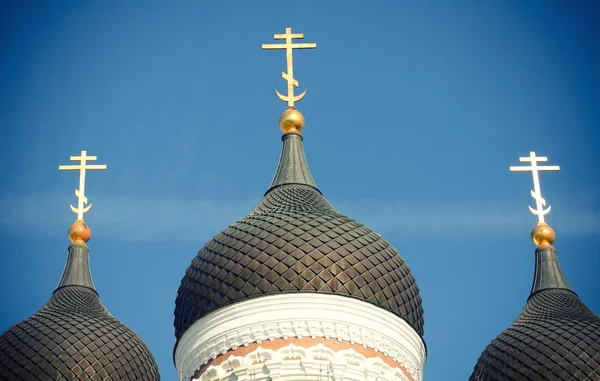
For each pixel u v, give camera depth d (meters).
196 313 62.94
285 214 64.19
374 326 61.81
